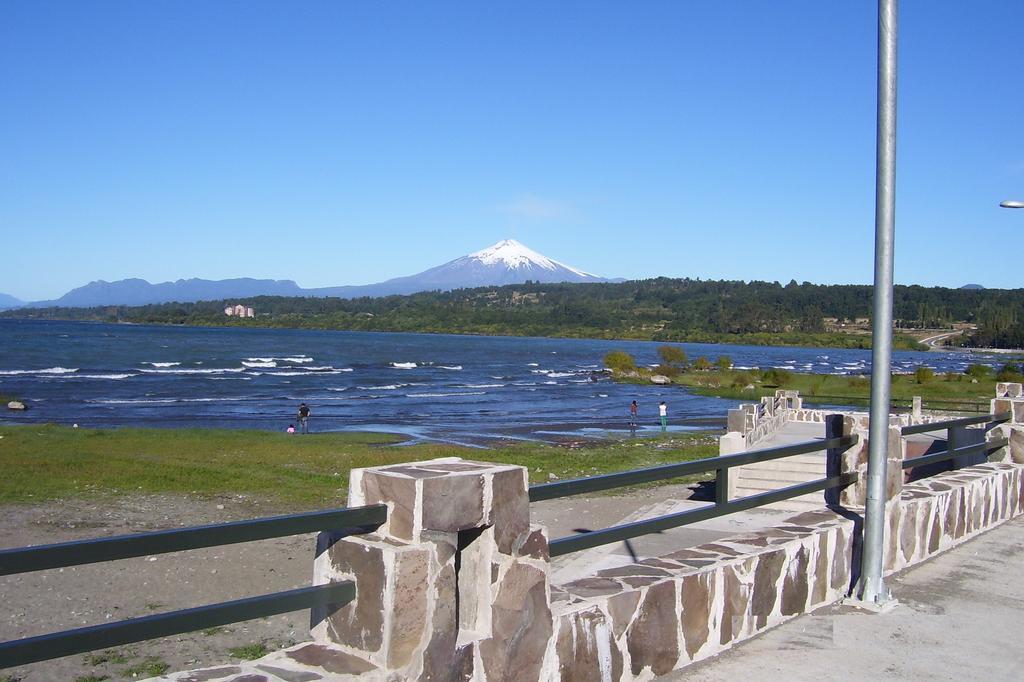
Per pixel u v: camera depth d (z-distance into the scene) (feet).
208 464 93.35
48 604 41.01
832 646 17.97
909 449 75.36
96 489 76.28
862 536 22.38
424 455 109.40
